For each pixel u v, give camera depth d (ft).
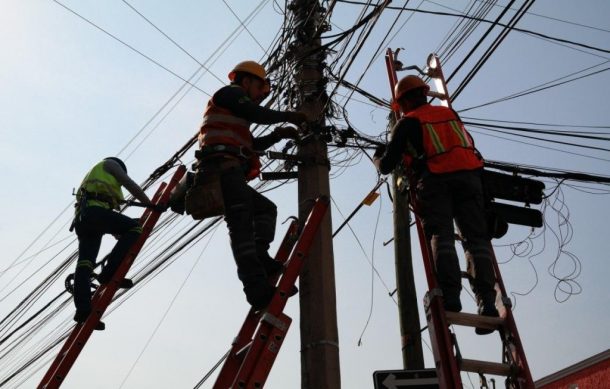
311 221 18.16
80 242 22.49
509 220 18.86
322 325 18.76
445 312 15.98
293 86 24.79
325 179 21.67
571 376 44.68
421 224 17.74
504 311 16.53
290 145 23.94
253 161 18.16
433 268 16.98
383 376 22.71
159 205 23.91
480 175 18.40
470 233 17.42
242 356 17.10
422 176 17.61
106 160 23.43
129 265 23.06
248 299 16.47
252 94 18.75
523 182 19.19
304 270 19.67
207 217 17.28
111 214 22.56
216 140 17.31
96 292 23.08
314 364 18.34
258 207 18.35
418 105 19.08
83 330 21.77
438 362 15.55
